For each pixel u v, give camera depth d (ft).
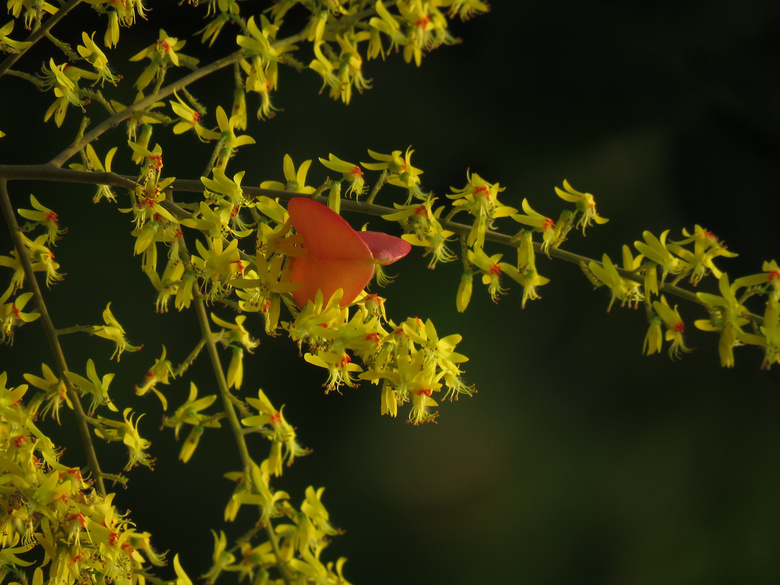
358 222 15.81
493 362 17.34
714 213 17.51
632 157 17.52
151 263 8.60
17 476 8.59
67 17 14.88
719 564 17.61
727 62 17.38
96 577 8.64
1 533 8.60
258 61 8.80
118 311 15.84
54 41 8.75
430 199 8.59
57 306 15.57
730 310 8.54
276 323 8.57
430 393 8.57
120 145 15.38
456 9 8.92
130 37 15.34
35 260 8.71
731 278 17.29
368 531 16.67
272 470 8.63
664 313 8.55
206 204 8.59
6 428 8.62
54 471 8.60
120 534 8.63
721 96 17.39
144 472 15.55
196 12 15.57
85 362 15.57
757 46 17.38
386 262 8.51
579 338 17.94
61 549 8.61
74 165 8.71
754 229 17.42
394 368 8.57
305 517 8.61
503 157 17.12
